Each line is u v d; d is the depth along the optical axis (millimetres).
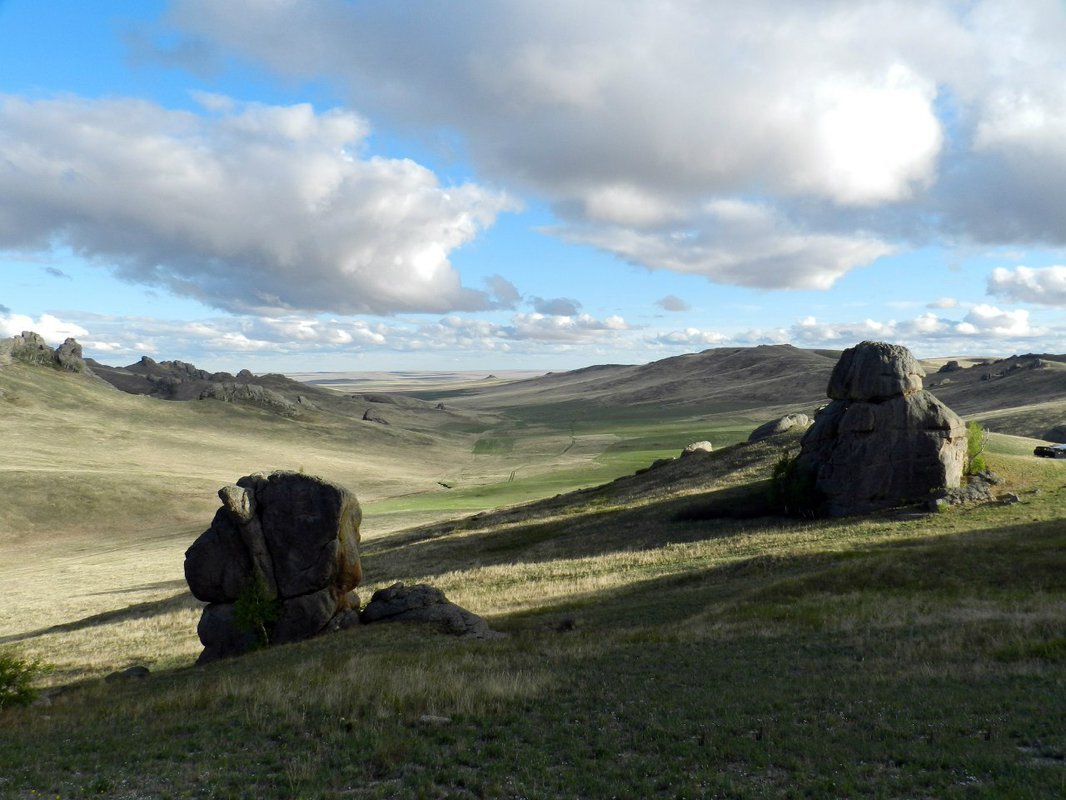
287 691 16984
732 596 32000
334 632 30344
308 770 11297
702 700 14906
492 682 16531
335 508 32500
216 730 14141
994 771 10109
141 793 10703
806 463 56438
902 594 28078
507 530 71938
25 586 74938
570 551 57062
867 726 12578
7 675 21656
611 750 11969
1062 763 10320
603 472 166750
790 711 13727
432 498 137875
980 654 17750
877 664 17531
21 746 14039
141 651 38719
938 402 53969
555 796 10055
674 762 11297
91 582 75625
